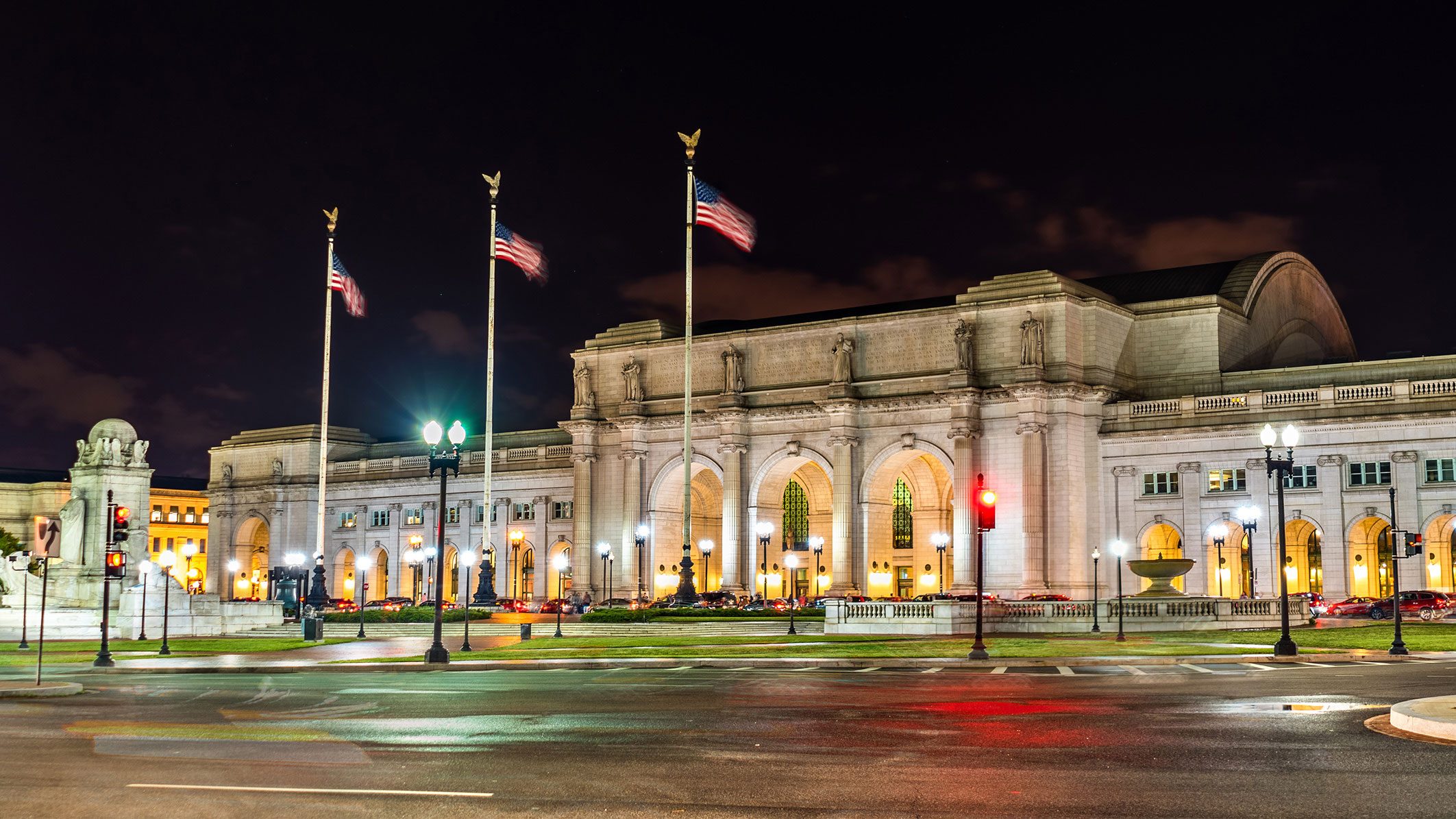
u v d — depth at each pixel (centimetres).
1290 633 7238
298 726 2964
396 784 2133
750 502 13238
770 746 2588
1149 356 12400
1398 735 2592
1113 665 5216
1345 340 14388
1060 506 11644
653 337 14125
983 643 6225
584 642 7738
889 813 1892
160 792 2058
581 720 3075
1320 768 2219
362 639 8888
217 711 3431
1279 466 5647
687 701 3600
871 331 12838
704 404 13562
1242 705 3269
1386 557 10781
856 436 12706
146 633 9294
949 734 2753
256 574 18450
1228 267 13012
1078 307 11975
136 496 9762
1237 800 1952
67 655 6988
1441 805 1900
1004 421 11925
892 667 5353
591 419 14162
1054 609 8456
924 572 13462
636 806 1947
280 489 17612
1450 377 10850
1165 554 12219
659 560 13862
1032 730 2806
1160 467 11638
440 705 3534
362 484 17150
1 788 2105
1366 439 10719
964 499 11900
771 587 13738
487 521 11962
